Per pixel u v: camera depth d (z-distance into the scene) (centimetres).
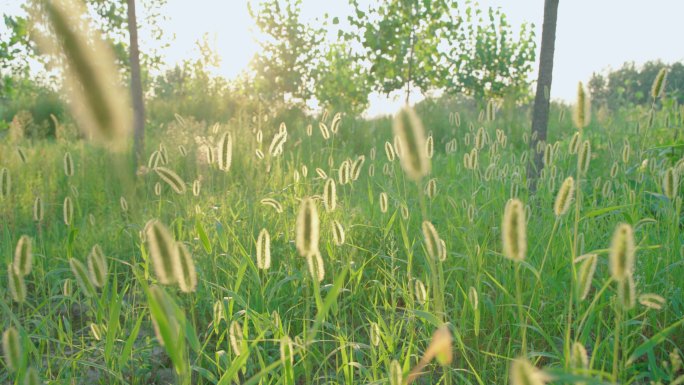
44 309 397
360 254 441
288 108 1747
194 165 729
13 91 1118
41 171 777
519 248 149
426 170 143
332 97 1964
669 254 350
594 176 648
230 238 420
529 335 325
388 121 1404
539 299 338
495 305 323
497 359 297
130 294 396
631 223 355
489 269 392
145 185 664
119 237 494
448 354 143
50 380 261
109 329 229
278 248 432
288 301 362
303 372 278
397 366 180
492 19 1978
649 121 484
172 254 139
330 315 355
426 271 373
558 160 692
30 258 195
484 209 459
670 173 254
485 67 1972
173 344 151
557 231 390
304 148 931
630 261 147
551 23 644
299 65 2022
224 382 192
